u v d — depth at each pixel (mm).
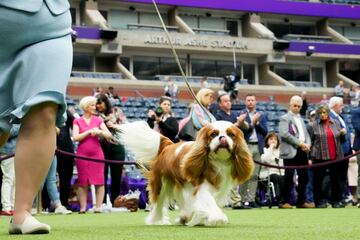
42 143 4328
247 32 42906
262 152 11578
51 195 10172
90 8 39031
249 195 11477
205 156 5445
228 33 42219
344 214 8625
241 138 5566
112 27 40531
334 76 43094
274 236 4176
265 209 11086
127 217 8484
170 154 5848
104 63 38156
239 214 8742
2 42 4324
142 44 37562
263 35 41312
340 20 45750
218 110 10922
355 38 46250
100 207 10508
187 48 38438
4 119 4430
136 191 11945
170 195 6070
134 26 39906
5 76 4359
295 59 42656
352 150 12898
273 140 12773
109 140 10656
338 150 12398
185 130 9039
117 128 6367
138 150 6156
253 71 41344
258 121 11594
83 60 37719
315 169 12336
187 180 5492
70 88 32469
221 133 5426
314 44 41875
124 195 11562
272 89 37000
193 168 5422
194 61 40000
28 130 4328
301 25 45281
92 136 10406
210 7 41438
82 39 36281
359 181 12656
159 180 6059
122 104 27969
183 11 42062
